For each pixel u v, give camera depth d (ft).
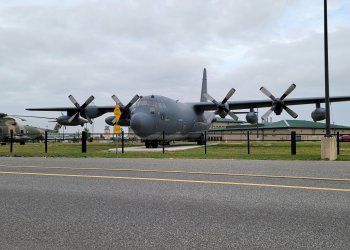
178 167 34.91
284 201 18.08
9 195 20.13
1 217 15.30
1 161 43.39
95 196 19.81
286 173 29.30
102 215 15.60
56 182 24.82
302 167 34.19
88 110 107.65
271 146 100.99
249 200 18.44
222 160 44.47
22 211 16.35
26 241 12.12
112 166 36.35
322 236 12.40
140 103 92.84
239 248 11.29
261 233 12.82
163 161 43.11
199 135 119.96
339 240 11.96
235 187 22.36
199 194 20.21
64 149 86.43
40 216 15.44
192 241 12.03
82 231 13.25
